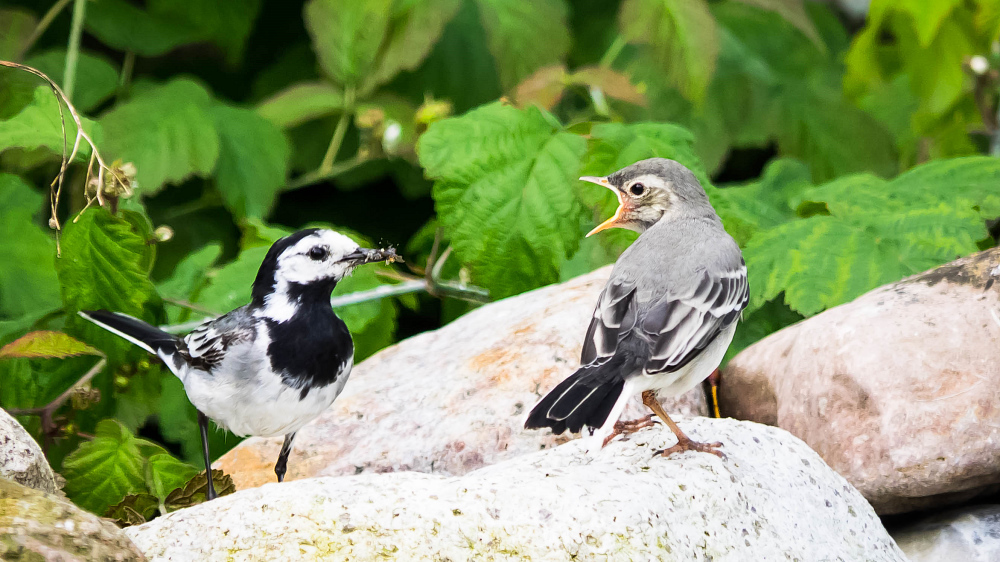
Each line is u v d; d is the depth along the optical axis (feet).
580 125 34.63
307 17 39.99
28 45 42.88
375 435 28.86
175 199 46.85
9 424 21.63
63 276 30.14
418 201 50.21
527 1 40.57
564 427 20.26
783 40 49.55
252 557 18.57
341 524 19.12
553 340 29.86
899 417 25.29
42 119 31.37
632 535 19.80
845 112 47.37
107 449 27.55
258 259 34.37
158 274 44.14
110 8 45.60
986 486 25.63
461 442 27.58
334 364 24.57
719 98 46.44
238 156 39.81
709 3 51.03
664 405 29.35
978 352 25.53
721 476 22.15
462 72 45.78
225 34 47.39
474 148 33.37
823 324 28.45
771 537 21.53
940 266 28.71
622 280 23.13
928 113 44.55
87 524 17.65
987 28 40.42
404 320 47.37
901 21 41.81
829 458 26.35
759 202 39.68
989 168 35.01
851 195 35.58
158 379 32.27
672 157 33.60
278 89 49.39
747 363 30.96
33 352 27.22
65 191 43.50
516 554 19.10
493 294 33.37
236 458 29.14
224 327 24.45
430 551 18.83
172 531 19.30
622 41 40.40
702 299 22.53
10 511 17.19
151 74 52.90
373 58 39.68
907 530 26.37
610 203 32.91
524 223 32.78
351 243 24.53
